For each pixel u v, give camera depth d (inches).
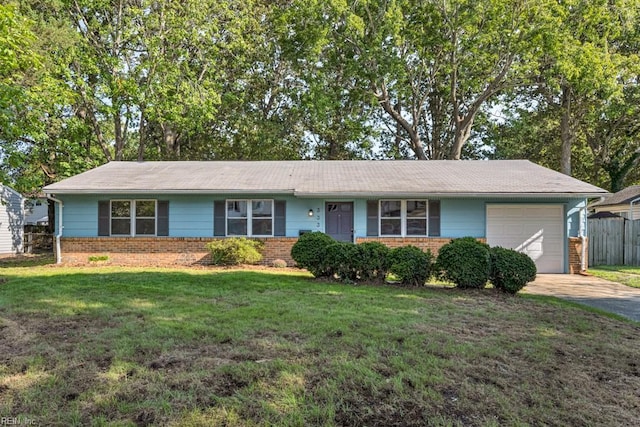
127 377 141.5
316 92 811.4
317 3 764.0
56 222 530.9
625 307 298.2
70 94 641.6
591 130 967.6
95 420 113.4
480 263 324.8
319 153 1050.7
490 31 764.0
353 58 849.5
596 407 129.4
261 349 170.9
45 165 743.7
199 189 504.1
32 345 173.3
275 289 318.3
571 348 186.5
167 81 717.3
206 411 119.1
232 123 865.5
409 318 227.3
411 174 574.2
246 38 849.5
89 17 744.3
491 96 956.0
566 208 511.2
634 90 769.6
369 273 358.6
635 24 775.7
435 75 914.1
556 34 716.0
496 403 128.6
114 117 780.0
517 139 984.3
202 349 170.2
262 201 528.7
